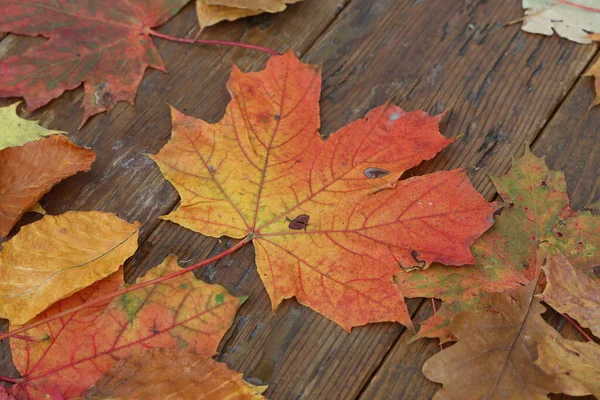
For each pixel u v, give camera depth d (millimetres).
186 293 419
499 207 422
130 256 427
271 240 429
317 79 454
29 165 440
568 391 397
